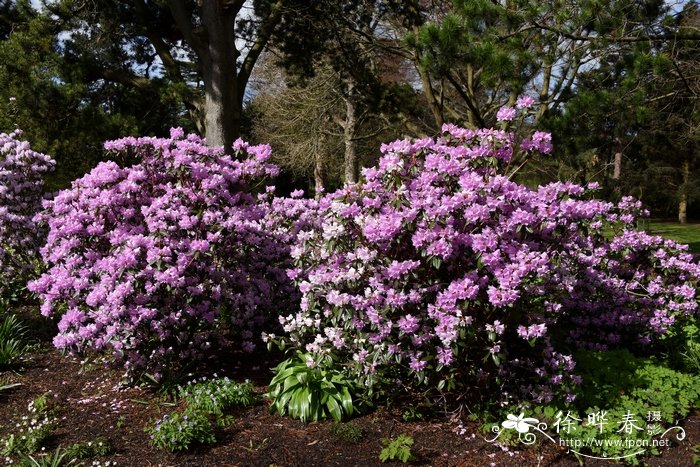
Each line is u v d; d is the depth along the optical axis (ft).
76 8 39.68
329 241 12.14
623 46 26.13
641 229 18.20
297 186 79.25
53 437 11.80
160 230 13.44
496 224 11.54
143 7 38.52
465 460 10.82
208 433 11.55
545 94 32.32
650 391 11.88
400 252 12.05
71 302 14.03
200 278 14.14
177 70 38.86
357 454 11.03
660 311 15.29
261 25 38.27
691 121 35.55
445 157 12.16
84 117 35.68
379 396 12.94
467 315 11.45
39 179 21.49
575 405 12.04
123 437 11.78
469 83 34.32
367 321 11.94
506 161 12.39
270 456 11.00
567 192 12.01
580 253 15.08
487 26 25.04
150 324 13.29
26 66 34.55
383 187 12.22
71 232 14.35
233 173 15.57
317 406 12.46
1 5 39.81
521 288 11.06
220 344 15.55
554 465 10.64
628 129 27.71
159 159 15.05
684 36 26.53
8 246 21.13
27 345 17.01
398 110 38.58
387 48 36.88
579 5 24.91
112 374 15.06
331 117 64.80
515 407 11.85
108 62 39.01
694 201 78.43
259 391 13.93
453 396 12.73
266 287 16.22
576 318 15.43
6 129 35.37
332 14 36.32
